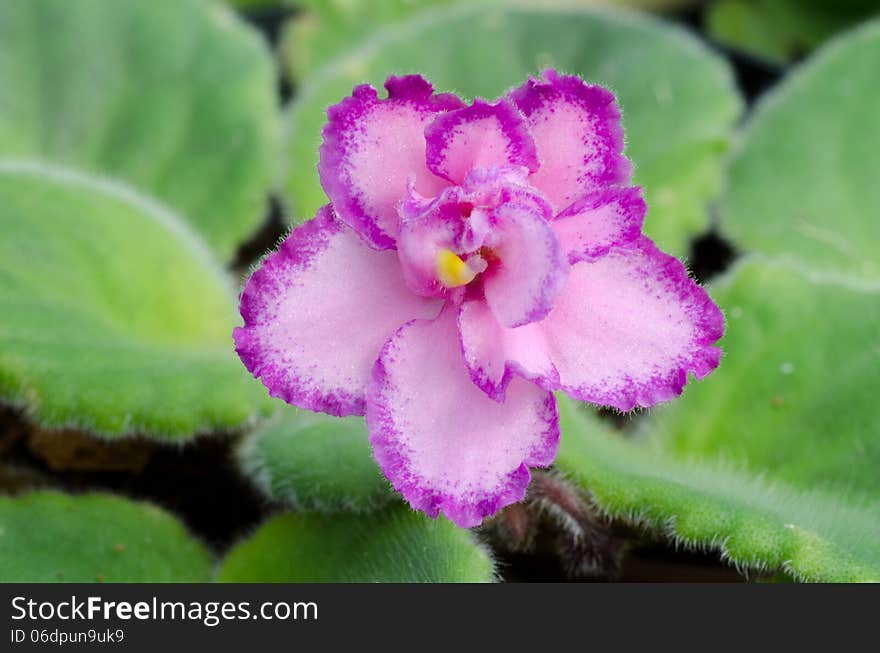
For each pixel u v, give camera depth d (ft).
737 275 0.97
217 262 1.01
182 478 0.97
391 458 0.77
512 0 1.25
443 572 0.82
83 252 0.94
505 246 0.76
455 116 0.76
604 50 1.07
